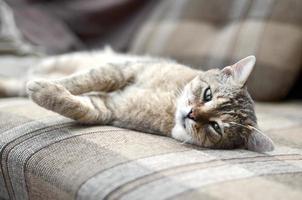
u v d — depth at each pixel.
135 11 1.10
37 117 0.65
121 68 0.69
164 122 0.66
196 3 0.98
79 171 0.53
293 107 0.87
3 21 1.00
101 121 0.65
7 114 0.67
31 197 0.57
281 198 0.48
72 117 0.62
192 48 0.94
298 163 0.58
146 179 0.50
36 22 1.06
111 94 0.69
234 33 0.91
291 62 0.88
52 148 0.57
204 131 0.64
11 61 0.95
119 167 0.52
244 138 0.65
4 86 0.83
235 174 0.52
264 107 0.86
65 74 0.89
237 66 0.68
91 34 1.11
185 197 0.47
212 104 0.65
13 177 0.59
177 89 0.68
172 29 0.97
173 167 0.52
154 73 0.70
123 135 0.61
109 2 1.10
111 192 0.49
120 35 1.08
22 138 0.60
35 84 0.61
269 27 0.89
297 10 0.89
